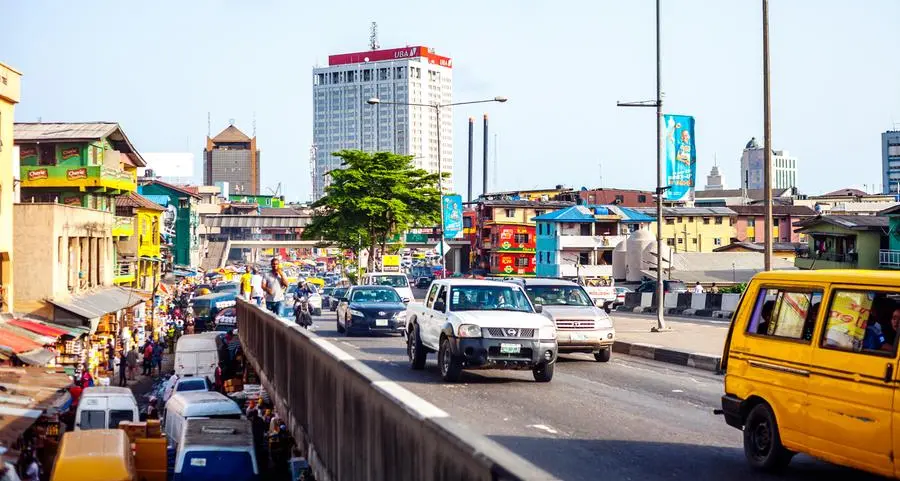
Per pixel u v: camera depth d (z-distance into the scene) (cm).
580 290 2328
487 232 11619
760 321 1017
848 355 876
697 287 6269
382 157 7275
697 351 2266
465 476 543
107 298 4453
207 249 14300
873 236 6738
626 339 2672
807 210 11744
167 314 6938
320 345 1202
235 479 1833
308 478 1803
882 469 831
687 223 11138
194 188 16500
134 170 7238
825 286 928
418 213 7444
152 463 2025
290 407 1559
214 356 3962
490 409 1403
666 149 2983
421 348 1930
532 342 1706
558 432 1207
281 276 2870
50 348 3141
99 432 1568
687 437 1183
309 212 17088
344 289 5809
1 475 1338
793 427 940
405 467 689
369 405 834
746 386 1018
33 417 1730
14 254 3616
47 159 5675
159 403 3503
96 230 4550
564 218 10250
